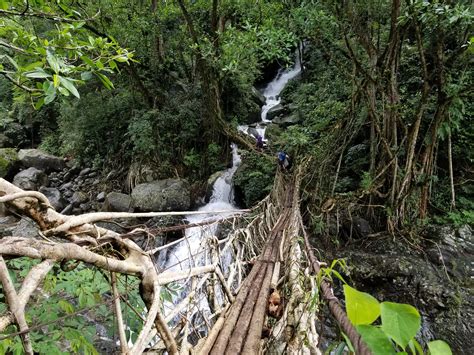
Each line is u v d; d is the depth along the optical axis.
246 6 7.54
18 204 0.86
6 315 0.62
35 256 0.72
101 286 1.61
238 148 10.48
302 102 10.95
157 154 9.73
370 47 5.86
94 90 10.39
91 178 10.83
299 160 8.57
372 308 0.42
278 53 5.99
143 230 1.39
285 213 5.43
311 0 5.79
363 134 7.57
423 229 5.89
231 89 10.82
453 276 4.91
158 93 10.17
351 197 6.27
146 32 9.14
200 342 1.51
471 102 6.39
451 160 6.05
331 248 5.96
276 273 2.54
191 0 8.58
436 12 4.10
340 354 0.59
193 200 9.06
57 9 1.86
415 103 6.10
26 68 1.28
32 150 11.50
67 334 1.34
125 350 0.94
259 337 1.60
